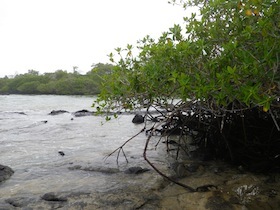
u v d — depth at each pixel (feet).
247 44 11.53
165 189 16.19
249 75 10.46
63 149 26.73
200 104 15.67
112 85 16.22
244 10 12.04
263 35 10.10
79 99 140.15
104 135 33.81
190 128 24.21
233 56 11.03
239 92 10.93
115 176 18.56
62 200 14.88
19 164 21.91
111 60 16.52
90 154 24.41
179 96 16.14
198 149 23.34
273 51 9.92
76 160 22.52
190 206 13.96
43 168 20.75
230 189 15.72
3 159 23.44
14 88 258.98
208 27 14.65
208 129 21.85
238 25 12.60
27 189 16.57
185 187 16.06
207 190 15.67
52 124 44.01
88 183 17.37
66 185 17.08
